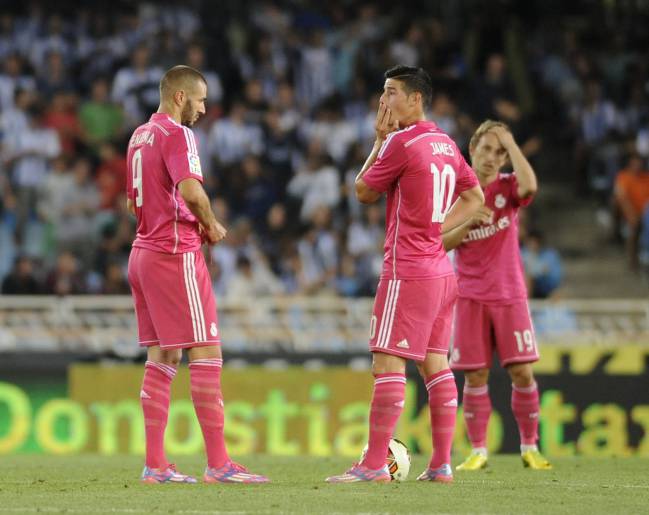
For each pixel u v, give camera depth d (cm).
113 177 5862
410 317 2378
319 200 5888
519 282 2983
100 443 4272
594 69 6912
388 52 6731
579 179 6594
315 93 6806
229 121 6112
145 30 6831
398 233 2397
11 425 4281
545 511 1986
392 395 2391
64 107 6153
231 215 5875
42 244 5694
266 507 1995
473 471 2873
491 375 4028
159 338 2412
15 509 1992
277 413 4253
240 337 4691
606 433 4056
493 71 6256
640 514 1966
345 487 2298
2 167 5853
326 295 5294
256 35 6962
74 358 4362
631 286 5984
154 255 2405
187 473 2812
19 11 6944
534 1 7144
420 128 2411
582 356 4281
